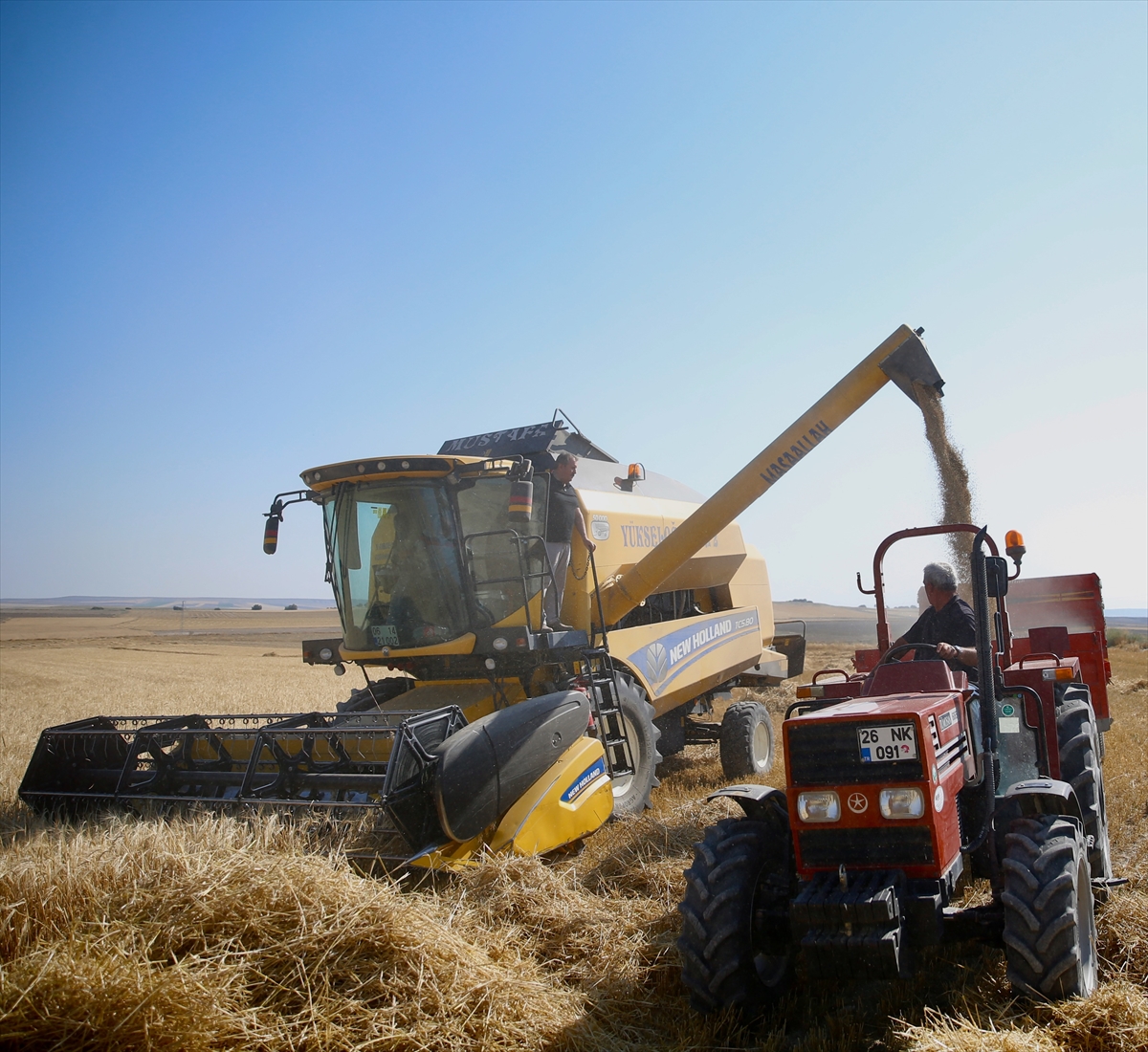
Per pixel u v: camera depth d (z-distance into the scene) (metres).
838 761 3.73
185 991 3.37
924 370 7.13
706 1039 3.72
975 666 4.88
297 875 4.20
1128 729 11.38
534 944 4.55
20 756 10.97
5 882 4.10
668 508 10.05
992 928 3.69
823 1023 3.93
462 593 7.53
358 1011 3.59
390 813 5.35
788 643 13.38
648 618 9.90
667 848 6.14
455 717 6.05
